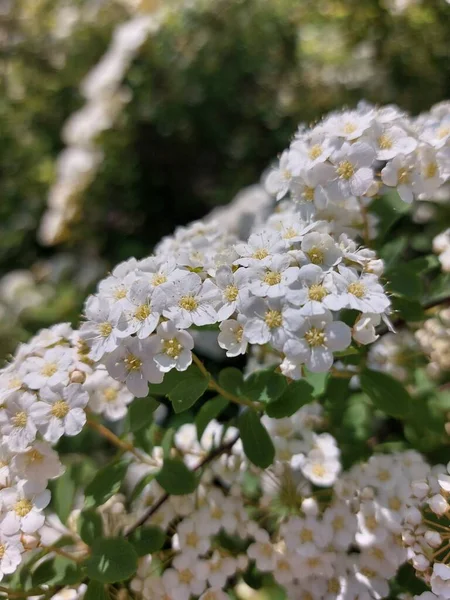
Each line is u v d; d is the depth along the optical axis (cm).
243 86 24
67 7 29
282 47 23
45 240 24
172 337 8
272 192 11
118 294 9
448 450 12
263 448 10
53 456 9
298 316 8
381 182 11
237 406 15
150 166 26
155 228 26
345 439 12
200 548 10
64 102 28
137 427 10
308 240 9
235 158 24
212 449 11
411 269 11
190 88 24
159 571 10
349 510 10
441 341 12
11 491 9
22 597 10
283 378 9
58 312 21
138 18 25
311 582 10
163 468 10
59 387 9
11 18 29
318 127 10
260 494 11
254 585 11
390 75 21
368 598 9
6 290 22
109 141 25
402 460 11
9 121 27
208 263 10
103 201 25
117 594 10
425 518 9
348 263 9
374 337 9
